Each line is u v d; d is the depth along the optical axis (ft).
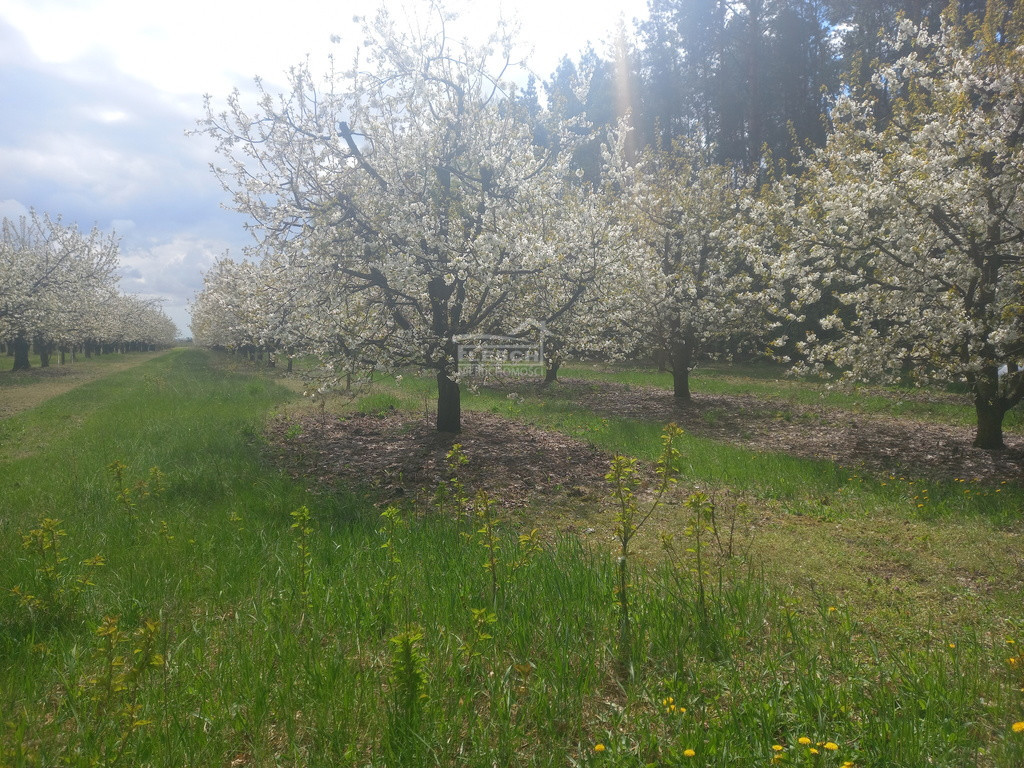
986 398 32.78
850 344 33.40
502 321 36.94
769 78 106.52
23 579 15.19
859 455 33.04
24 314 86.38
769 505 24.11
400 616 13.43
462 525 20.57
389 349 32.37
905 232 31.76
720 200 53.93
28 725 9.63
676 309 50.37
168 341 323.78
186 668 11.25
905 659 11.71
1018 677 10.82
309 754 9.15
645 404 52.95
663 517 22.52
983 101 31.86
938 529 20.77
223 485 25.25
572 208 37.99
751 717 9.59
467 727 9.73
